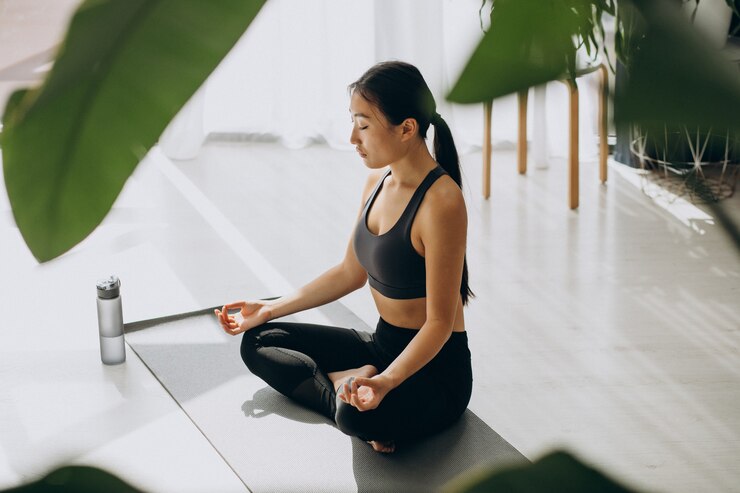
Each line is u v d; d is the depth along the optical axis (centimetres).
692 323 306
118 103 32
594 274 343
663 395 266
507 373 279
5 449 243
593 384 273
